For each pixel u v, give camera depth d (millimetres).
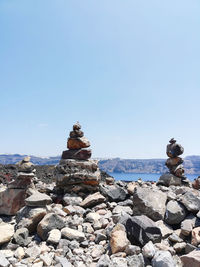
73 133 9047
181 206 6203
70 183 8281
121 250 4699
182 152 12023
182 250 4969
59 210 6586
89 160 8891
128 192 8406
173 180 11609
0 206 7059
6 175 14727
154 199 6543
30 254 4652
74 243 5023
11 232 5211
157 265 4109
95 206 7434
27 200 5977
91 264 4371
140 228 4965
